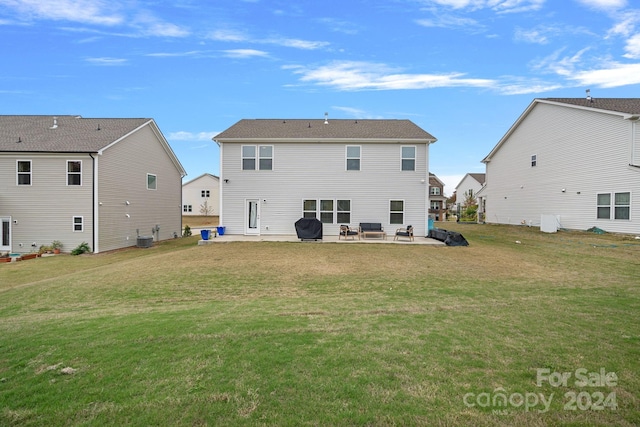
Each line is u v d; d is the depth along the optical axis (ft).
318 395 9.19
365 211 57.93
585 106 58.70
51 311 20.70
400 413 8.38
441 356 11.76
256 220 58.54
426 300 20.94
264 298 22.48
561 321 15.93
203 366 10.93
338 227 58.03
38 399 9.08
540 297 21.30
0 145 53.98
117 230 59.21
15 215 53.72
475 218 121.70
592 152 57.77
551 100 67.15
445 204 176.04
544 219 64.34
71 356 11.85
